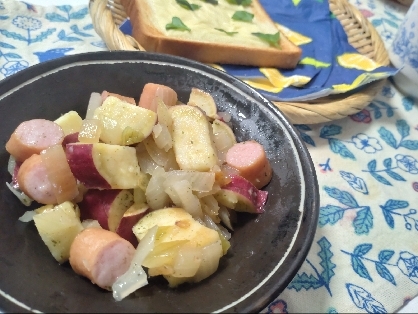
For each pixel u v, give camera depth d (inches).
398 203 9.5
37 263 6.3
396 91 12.8
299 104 10.4
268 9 14.0
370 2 16.1
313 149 10.5
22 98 7.5
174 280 6.3
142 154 7.3
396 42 12.7
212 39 11.8
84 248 6.1
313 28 13.3
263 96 8.5
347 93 11.3
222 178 7.3
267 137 8.2
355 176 10.0
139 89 8.7
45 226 6.3
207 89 8.8
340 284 7.8
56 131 7.3
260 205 7.6
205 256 6.3
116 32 10.4
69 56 8.1
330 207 9.2
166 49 11.3
